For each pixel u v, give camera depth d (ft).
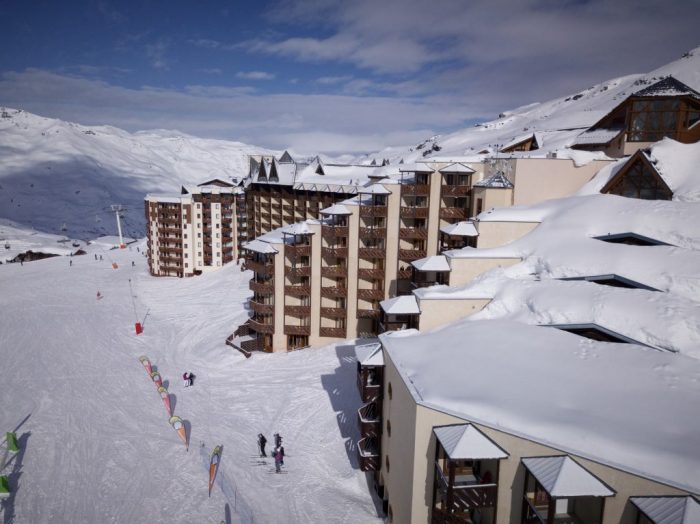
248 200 341.41
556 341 89.15
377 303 179.93
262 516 90.27
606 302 97.60
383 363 94.12
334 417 126.82
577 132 309.01
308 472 104.78
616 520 55.01
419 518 71.87
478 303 113.29
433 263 129.29
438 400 70.59
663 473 53.62
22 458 110.83
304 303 181.78
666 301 93.76
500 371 79.10
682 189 133.39
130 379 159.84
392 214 178.29
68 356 183.11
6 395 146.41
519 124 618.44
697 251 107.55
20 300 274.98
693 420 62.80
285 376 155.33
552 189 162.91
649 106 166.91
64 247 606.55
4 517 90.27
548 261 122.11
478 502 63.46
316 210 267.80
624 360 80.07
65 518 90.17
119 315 243.40
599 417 64.39
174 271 356.38
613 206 135.03
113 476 103.76
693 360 78.23
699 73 445.37
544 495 62.59
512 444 62.08
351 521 89.30
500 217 143.64
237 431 123.03
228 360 174.40
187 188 368.68
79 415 133.08
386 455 91.71
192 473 104.68
